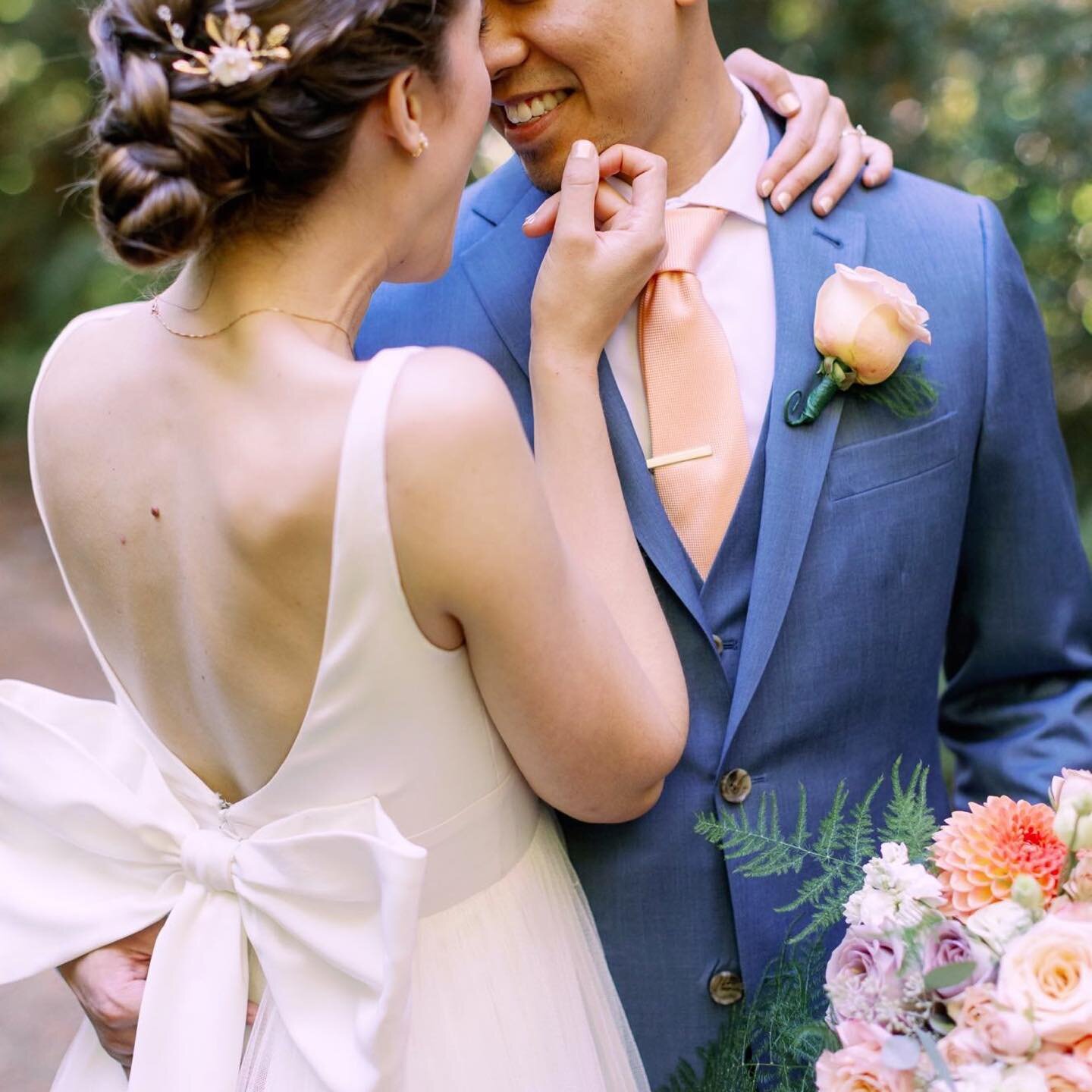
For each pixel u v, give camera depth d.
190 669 1.22
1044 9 3.72
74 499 1.24
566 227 1.36
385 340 1.57
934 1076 1.07
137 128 1.07
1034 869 1.17
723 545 1.45
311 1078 1.22
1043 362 1.62
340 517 1.06
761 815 1.38
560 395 1.35
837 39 3.97
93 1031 1.41
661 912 1.47
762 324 1.54
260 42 1.08
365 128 1.14
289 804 1.22
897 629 1.51
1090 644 1.71
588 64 1.42
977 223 1.59
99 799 1.29
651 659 1.29
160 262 1.11
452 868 1.26
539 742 1.19
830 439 1.47
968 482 1.55
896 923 1.15
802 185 1.55
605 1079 1.36
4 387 7.25
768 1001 1.40
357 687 1.13
